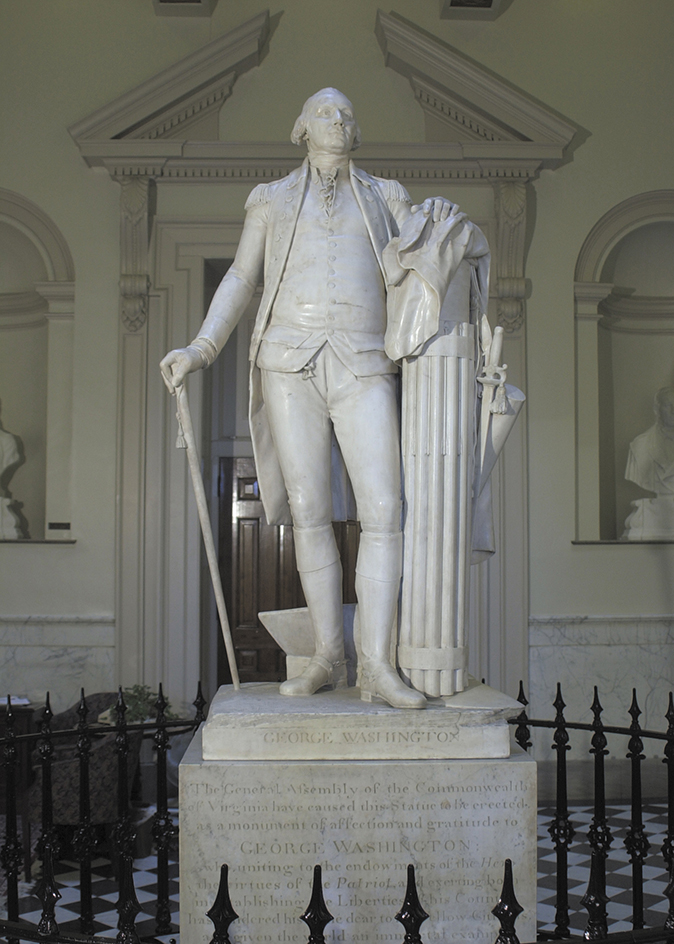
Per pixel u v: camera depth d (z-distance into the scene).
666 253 8.23
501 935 2.29
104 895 5.21
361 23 7.81
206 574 7.95
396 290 3.05
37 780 5.59
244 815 2.76
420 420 3.02
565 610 7.53
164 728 4.01
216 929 2.36
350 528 7.88
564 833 3.88
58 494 7.65
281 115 7.70
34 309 8.19
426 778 2.78
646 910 4.91
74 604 7.47
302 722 2.81
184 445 3.10
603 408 8.28
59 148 7.71
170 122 7.54
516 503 7.52
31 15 7.80
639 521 7.92
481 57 7.89
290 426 3.12
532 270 7.75
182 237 7.57
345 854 2.76
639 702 7.46
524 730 4.12
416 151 7.47
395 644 3.15
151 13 7.79
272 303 3.20
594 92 7.89
